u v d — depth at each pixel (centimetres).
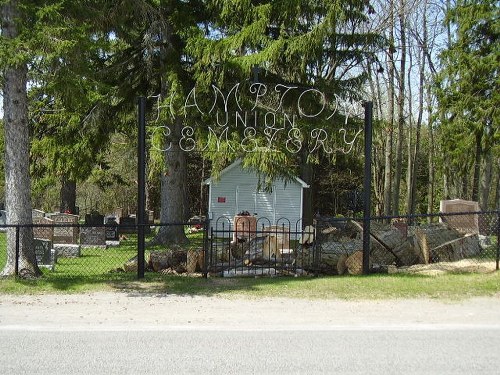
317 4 1642
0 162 2375
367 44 1853
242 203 2767
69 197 2862
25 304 856
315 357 604
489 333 706
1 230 2803
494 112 2230
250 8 1669
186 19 1789
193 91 1548
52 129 2072
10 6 984
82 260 1595
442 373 559
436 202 4359
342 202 4016
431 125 2830
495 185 4247
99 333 698
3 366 572
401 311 820
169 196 2067
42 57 926
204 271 1112
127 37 1788
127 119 2142
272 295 929
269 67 1731
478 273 1127
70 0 989
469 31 2369
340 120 1719
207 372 556
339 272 1187
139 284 1027
